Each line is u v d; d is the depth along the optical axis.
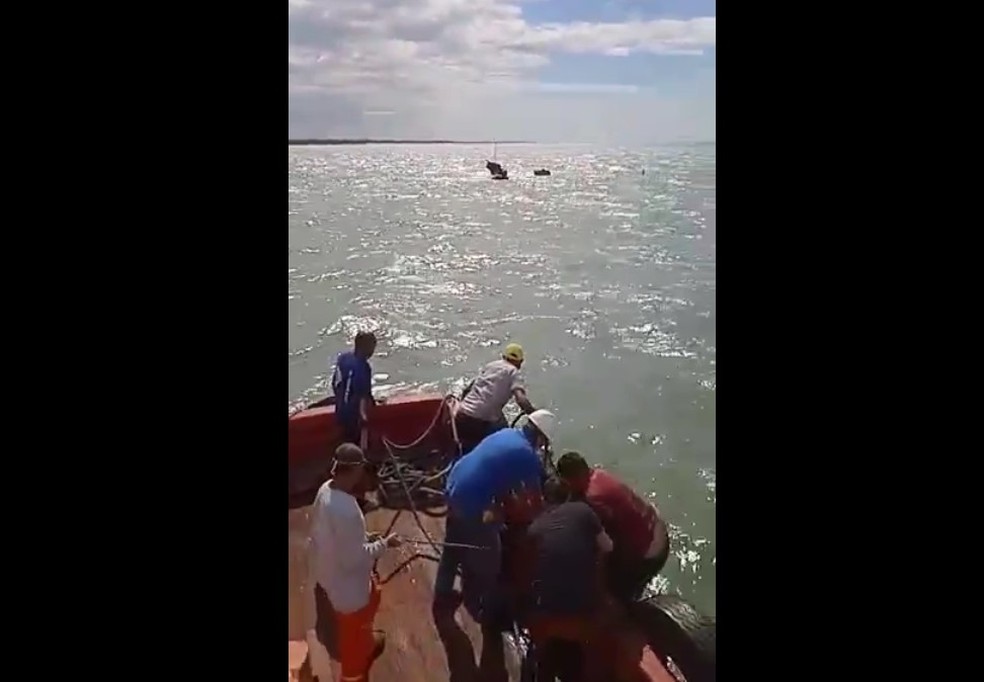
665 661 2.69
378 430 4.07
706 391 5.52
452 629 2.83
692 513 3.92
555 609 2.66
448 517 2.88
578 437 4.80
